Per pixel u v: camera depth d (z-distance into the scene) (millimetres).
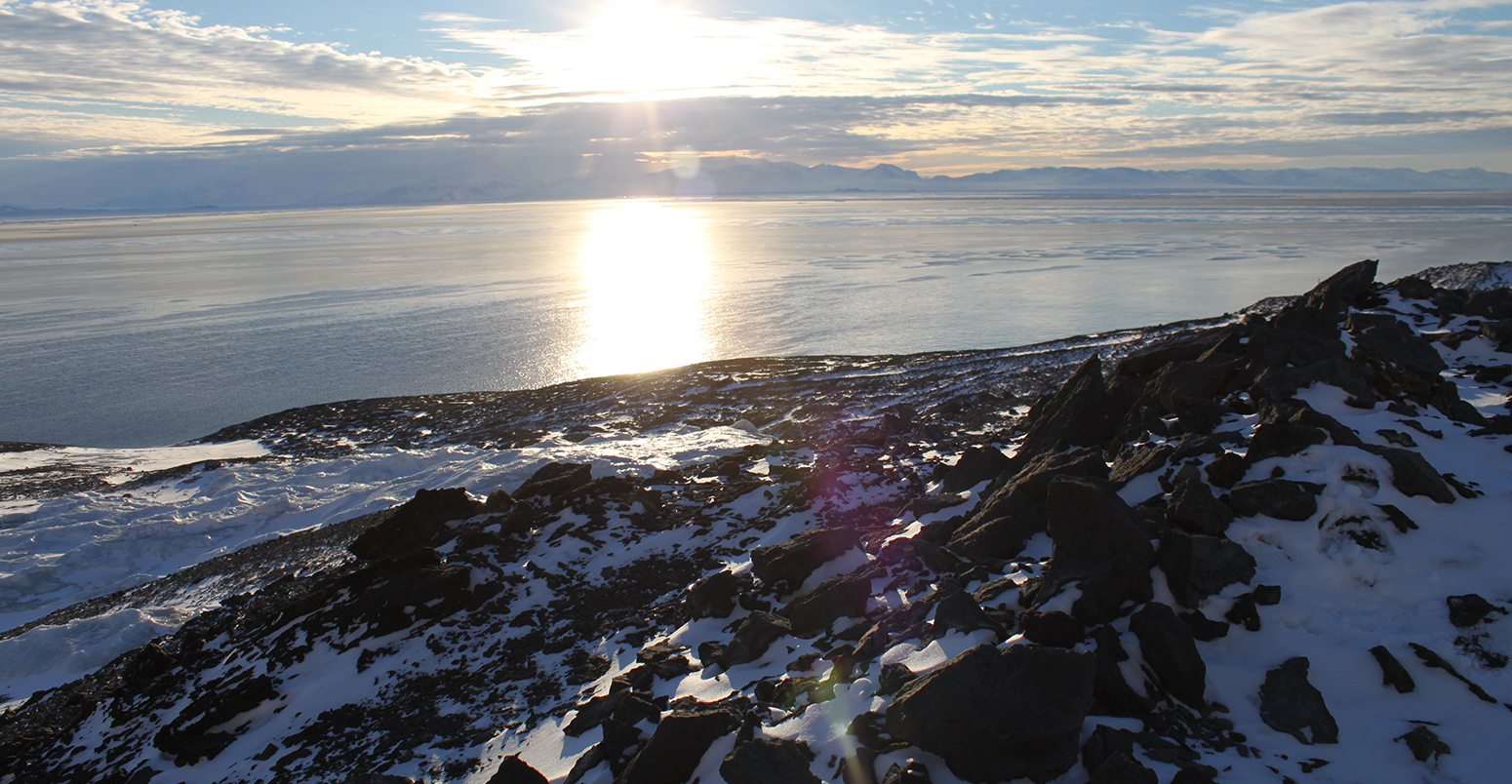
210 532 19297
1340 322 14992
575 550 12828
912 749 5633
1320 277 67000
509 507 14555
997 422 20250
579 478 15547
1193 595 6727
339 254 118625
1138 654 6273
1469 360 13430
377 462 23859
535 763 7520
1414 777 5012
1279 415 8898
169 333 52875
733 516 13625
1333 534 7156
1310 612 6539
